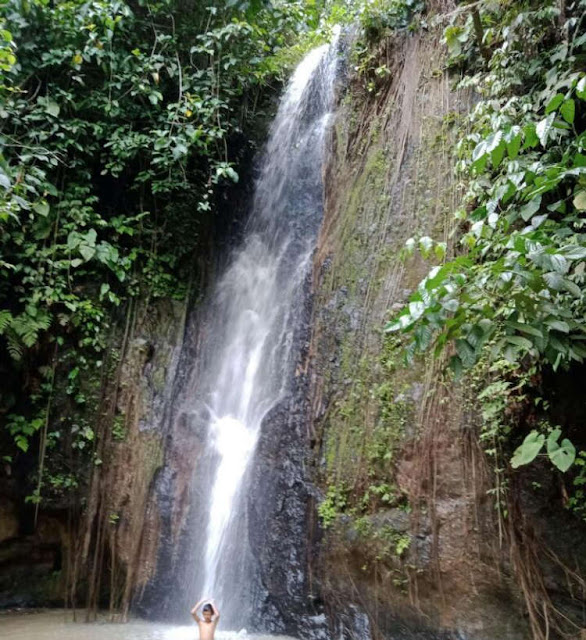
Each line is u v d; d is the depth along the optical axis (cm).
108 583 712
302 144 885
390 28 745
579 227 426
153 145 818
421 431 513
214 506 686
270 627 581
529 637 426
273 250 856
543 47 539
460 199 575
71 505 729
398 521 505
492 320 360
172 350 818
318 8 984
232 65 847
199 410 768
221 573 640
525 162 459
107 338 781
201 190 888
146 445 742
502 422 461
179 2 838
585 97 370
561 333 352
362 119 738
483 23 611
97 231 816
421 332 349
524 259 355
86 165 805
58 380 747
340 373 613
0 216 632
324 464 588
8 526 720
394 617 494
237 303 868
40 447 725
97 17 759
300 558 577
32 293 738
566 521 429
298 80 961
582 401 441
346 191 712
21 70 750
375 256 634
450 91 638
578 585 412
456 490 477
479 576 450
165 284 849
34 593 729
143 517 709
